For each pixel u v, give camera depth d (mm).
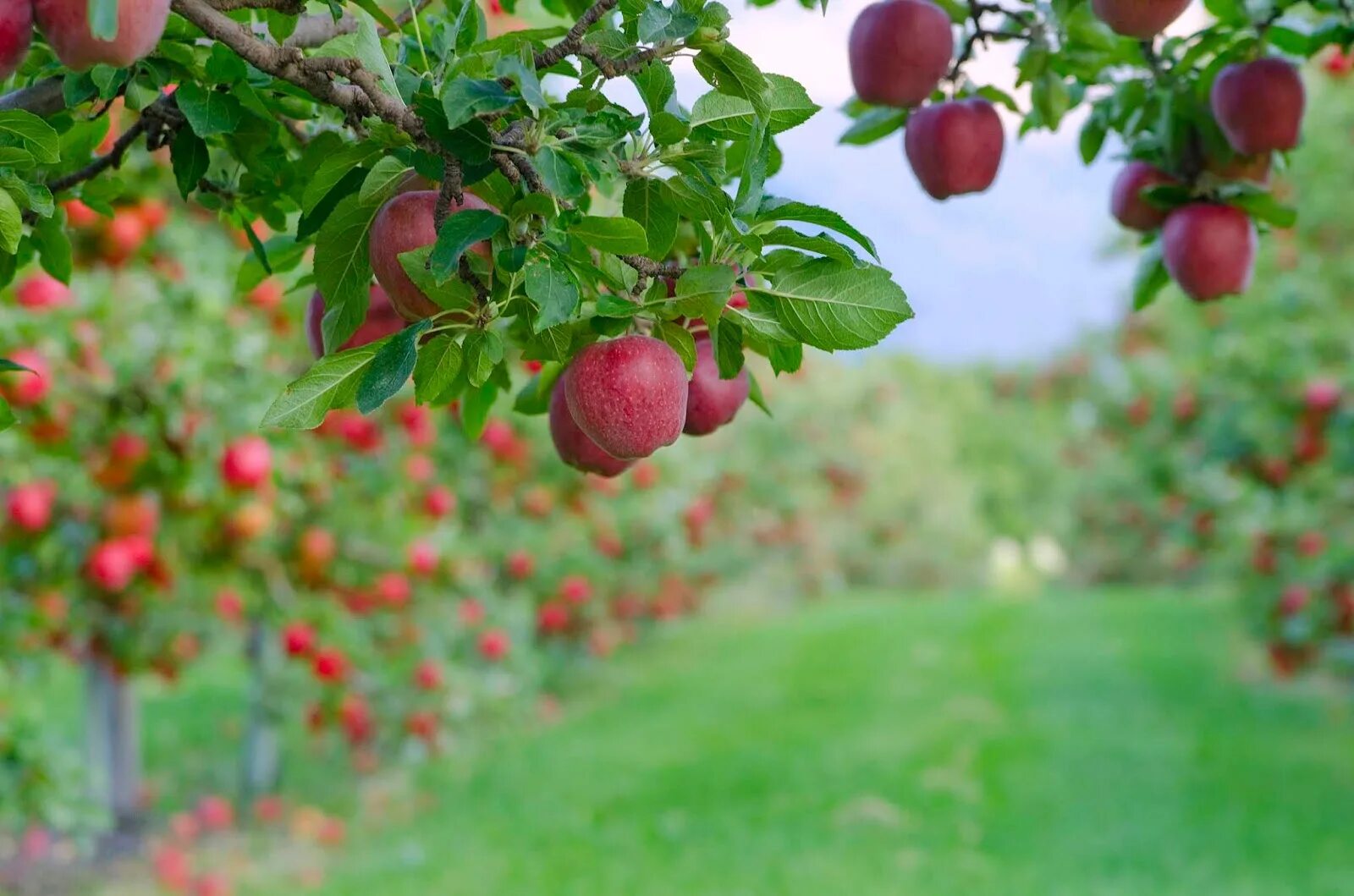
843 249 1264
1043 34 2145
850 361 20828
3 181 1409
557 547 8406
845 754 8617
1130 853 6223
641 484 8289
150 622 5652
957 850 6348
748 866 6164
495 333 1205
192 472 4164
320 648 5617
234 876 6320
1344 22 2164
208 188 1797
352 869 6383
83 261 4020
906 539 22750
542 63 1222
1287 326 8375
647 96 1268
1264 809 6980
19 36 1073
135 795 7273
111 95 1488
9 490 4141
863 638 14578
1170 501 10891
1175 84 2184
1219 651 13242
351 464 5160
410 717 6637
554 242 1151
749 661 13031
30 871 6344
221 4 1232
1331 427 7895
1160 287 2289
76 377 3965
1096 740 8914
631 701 10992
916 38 1981
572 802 7566
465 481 6941
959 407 27750
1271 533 8875
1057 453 24469
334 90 1255
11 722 4258
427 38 1731
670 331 1347
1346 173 8234
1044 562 26938
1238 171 2178
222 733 10070
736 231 1229
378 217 1284
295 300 4195
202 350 4156
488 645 7148
